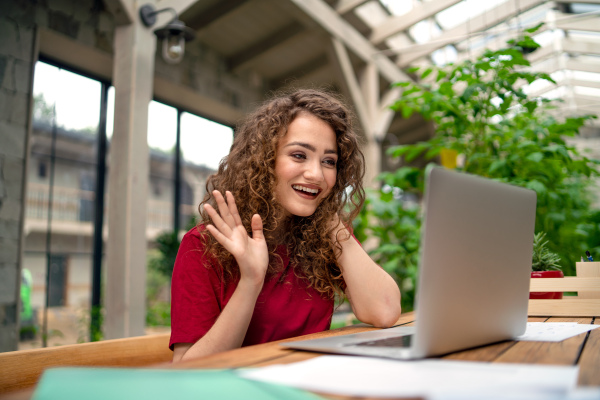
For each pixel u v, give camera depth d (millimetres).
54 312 5027
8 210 4117
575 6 7492
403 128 10523
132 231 3510
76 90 5391
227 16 5969
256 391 435
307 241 1230
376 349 673
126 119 3605
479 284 732
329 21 6332
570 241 2279
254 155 1196
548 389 429
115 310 3457
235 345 938
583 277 1405
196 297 1046
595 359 644
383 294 1165
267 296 1157
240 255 923
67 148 5293
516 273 841
